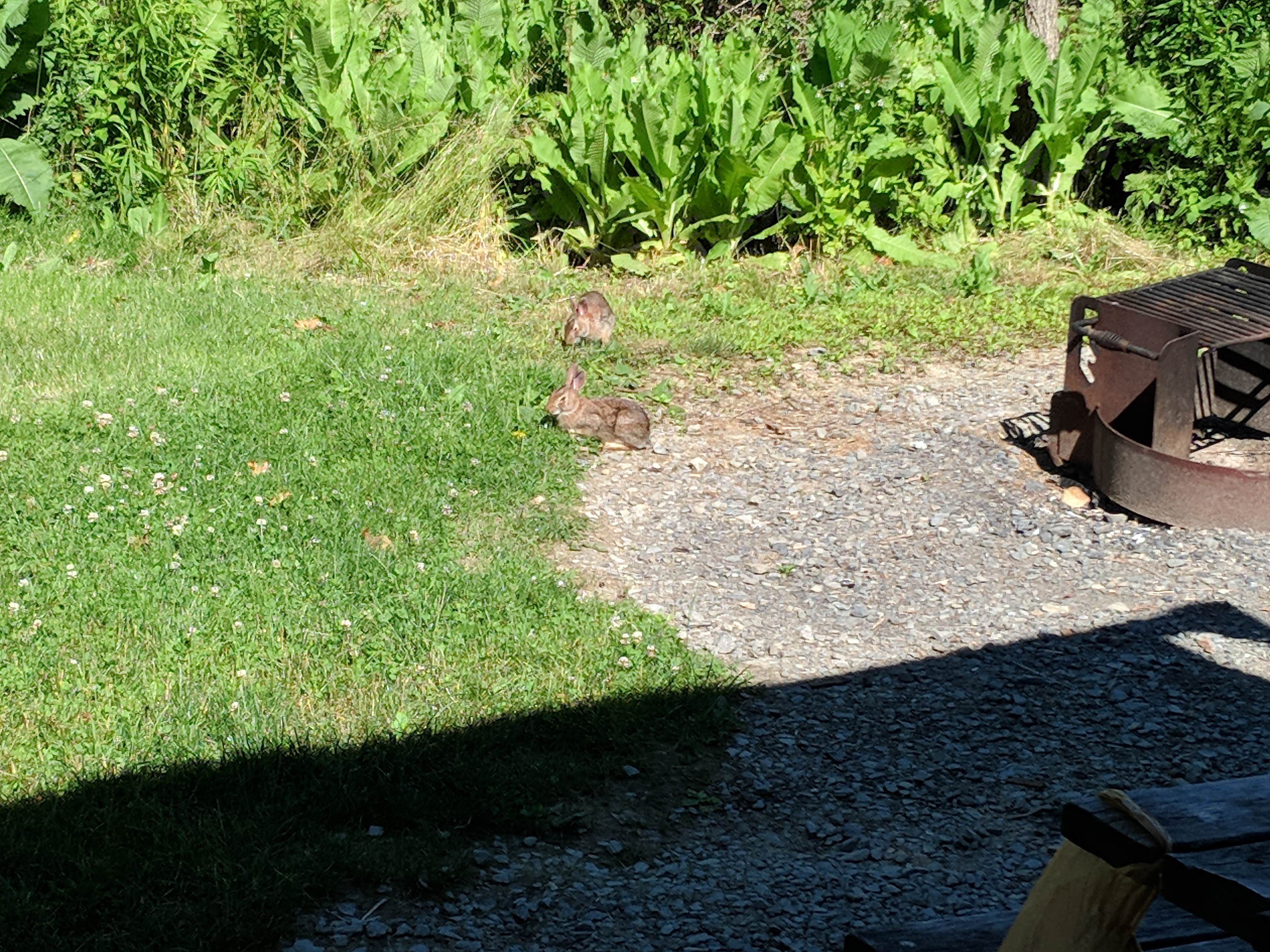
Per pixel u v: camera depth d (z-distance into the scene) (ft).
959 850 14.87
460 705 16.51
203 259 35.73
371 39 41.83
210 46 40.04
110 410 25.14
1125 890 7.29
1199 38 43.55
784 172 38.24
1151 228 42.27
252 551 19.76
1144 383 24.20
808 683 18.43
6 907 12.03
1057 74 40.52
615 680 17.46
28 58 37.45
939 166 40.75
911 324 34.17
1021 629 20.18
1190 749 16.98
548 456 25.31
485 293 35.81
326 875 13.14
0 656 16.58
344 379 27.58
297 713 16.05
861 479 25.62
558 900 13.42
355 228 37.88
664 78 39.81
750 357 31.99
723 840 14.80
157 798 13.98
